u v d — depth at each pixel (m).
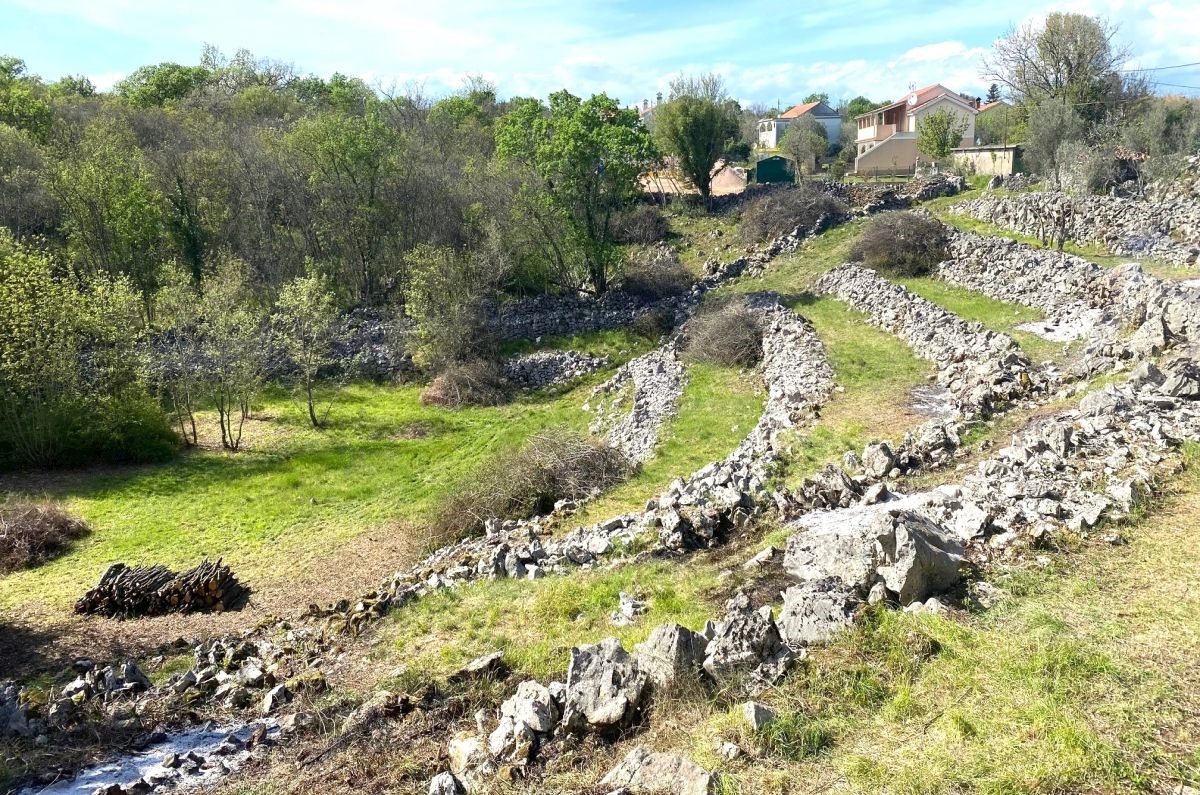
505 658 10.02
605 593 11.63
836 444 16.58
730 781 6.23
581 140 37.56
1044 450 12.10
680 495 14.91
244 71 84.38
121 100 66.06
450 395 33.00
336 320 37.19
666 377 28.39
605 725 7.45
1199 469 10.74
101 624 15.83
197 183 42.00
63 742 9.45
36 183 40.94
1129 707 6.46
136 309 31.89
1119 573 8.73
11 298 25.94
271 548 20.12
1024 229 35.25
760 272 40.53
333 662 11.49
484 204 41.22
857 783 6.11
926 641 7.71
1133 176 39.50
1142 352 16.55
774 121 93.19
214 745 9.08
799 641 8.21
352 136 41.12
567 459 19.56
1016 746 6.22
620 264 41.31
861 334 27.19
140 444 27.38
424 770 7.67
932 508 11.44
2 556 19.23
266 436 29.59
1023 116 55.22
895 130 73.88
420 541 19.19
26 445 26.42
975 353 20.88
